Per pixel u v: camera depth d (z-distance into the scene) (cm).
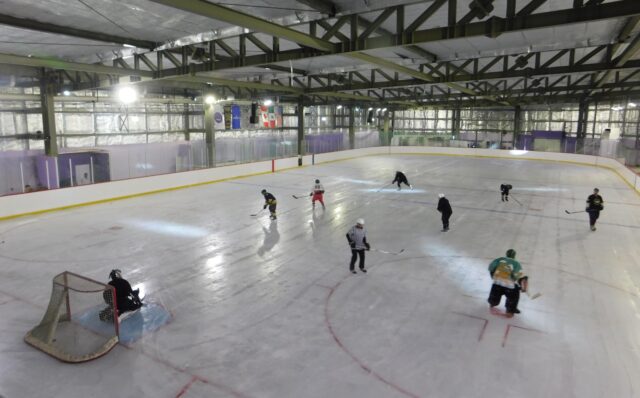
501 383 608
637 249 1234
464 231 1432
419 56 1559
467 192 2173
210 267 1070
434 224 1527
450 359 668
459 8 1041
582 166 3353
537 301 884
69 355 659
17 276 1005
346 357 674
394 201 1933
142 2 938
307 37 1020
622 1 789
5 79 2078
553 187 2334
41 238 1312
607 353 688
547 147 4094
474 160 3809
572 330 761
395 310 841
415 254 1185
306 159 3312
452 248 1242
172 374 628
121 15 1041
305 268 1068
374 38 1041
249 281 983
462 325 779
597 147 3541
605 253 1196
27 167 2239
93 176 2467
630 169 2438
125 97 1705
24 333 745
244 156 3584
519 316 816
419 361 663
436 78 1972
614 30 1223
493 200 1969
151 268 1061
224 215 1638
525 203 1902
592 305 864
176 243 1268
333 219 1584
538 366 650
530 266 1091
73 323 757
